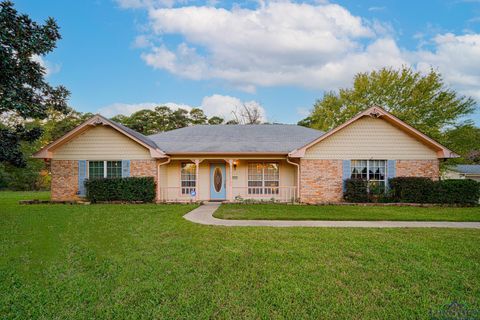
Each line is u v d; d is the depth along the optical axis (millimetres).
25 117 10438
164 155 13461
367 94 25656
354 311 3279
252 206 11898
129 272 4395
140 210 10617
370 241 6148
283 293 3703
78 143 13719
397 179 12516
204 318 3113
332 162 13141
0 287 3887
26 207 11500
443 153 12586
